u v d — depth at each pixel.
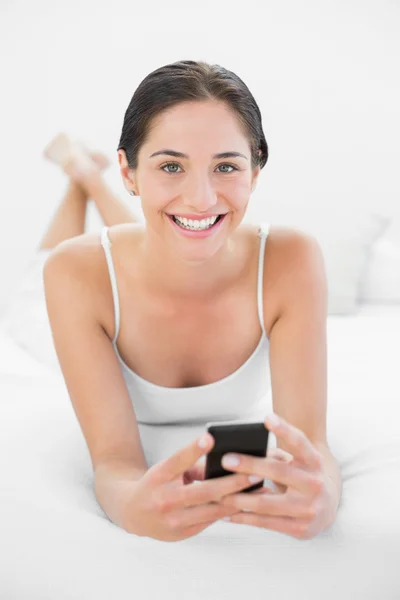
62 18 2.61
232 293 1.28
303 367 1.25
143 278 1.27
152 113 1.06
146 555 1.00
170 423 1.46
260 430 0.91
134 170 1.14
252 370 1.36
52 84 2.63
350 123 2.69
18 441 1.31
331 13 2.63
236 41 2.65
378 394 1.52
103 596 0.98
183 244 1.11
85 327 1.28
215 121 1.05
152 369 1.35
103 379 1.25
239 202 1.10
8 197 2.68
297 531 0.96
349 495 1.15
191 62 1.10
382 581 1.00
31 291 2.06
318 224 2.38
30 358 1.85
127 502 1.01
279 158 2.71
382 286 2.39
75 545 1.02
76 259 1.32
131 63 2.64
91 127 2.66
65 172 2.21
